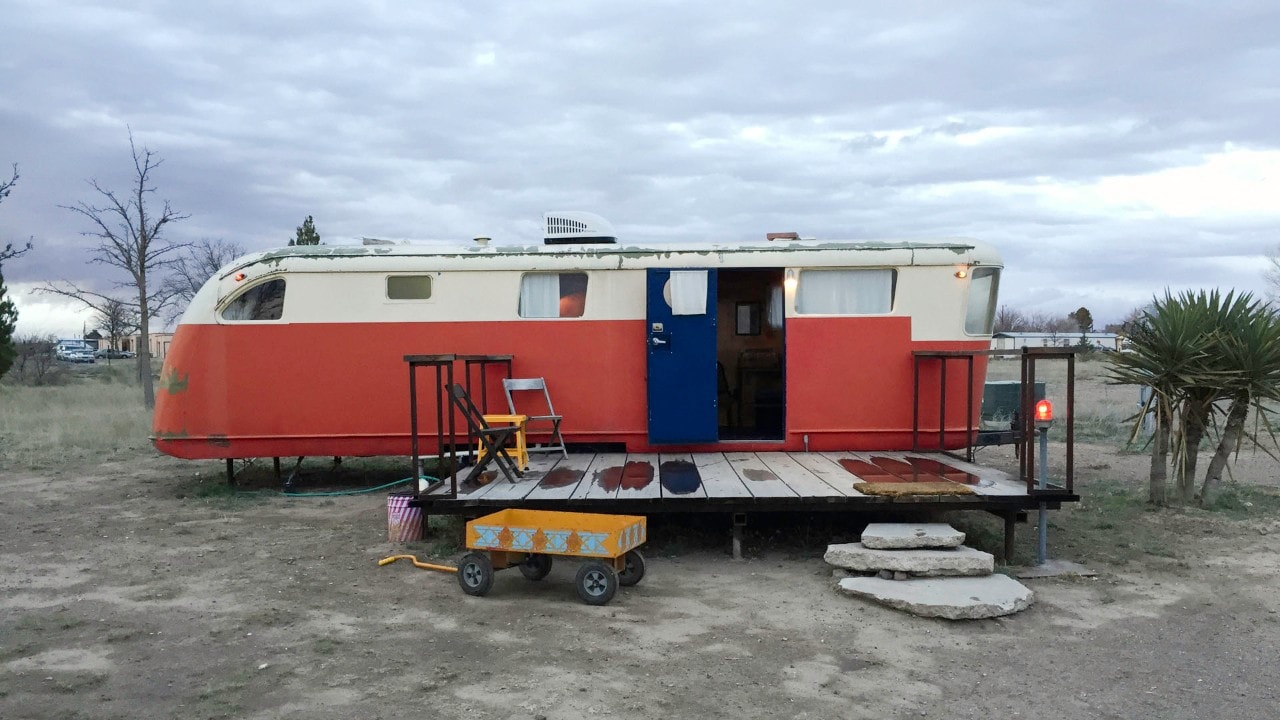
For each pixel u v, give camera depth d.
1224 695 4.59
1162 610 5.96
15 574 6.81
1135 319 9.34
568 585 6.51
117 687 4.61
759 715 4.30
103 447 13.89
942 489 7.06
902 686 4.67
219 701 4.43
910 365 9.21
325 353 9.48
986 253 9.23
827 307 9.30
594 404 9.36
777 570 6.95
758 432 10.80
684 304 9.11
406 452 9.51
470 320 9.41
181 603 6.07
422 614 5.83
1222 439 9.00
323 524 8.55
